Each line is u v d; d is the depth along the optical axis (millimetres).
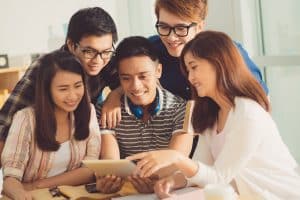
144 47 1496
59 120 1455
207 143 1445
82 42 1567
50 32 3477
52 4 3477
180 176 1309
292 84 3225
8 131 1506
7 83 3109
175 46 1703
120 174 1332
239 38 3344
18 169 1396
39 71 1423
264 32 3354
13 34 3254
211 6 3449
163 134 1543
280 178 1308
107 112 1568
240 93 1302
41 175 1455
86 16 1566
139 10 3939
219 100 1335
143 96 1497
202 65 1278
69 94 1398
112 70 1675
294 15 3168
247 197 1298
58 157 1454
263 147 1297
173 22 1667
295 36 3189
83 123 1479
